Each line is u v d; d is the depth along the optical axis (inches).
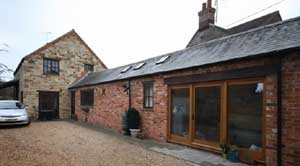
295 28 244.4
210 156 265.0
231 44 308.5
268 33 273.0
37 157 247.4
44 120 673.6
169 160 247.9
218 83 277.4
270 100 222.5
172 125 343.9
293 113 204.4
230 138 261.3
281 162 209.9
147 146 318.0
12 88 951.6
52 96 717.3
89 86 610.5
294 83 205.2
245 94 248.5
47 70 712.4
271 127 220.1
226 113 265.0
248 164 235.9
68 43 752.3
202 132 295.4
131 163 234.4
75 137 378.0
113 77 517.0
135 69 477.7
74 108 713.6
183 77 322.0
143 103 404.2
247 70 243.4
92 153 272.5
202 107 297.4
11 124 486.3
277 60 217.6
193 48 392.5
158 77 370.9
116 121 477.7
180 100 331.9
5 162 225.8
